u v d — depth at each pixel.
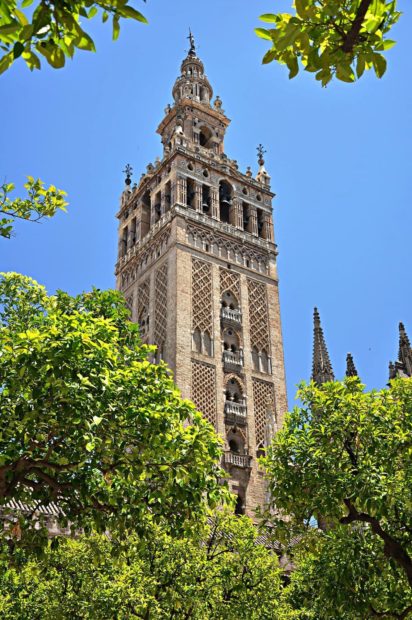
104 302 25.75
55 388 16.81
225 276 69.19
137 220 77.31
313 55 8.29
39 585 27.50
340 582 21.64
